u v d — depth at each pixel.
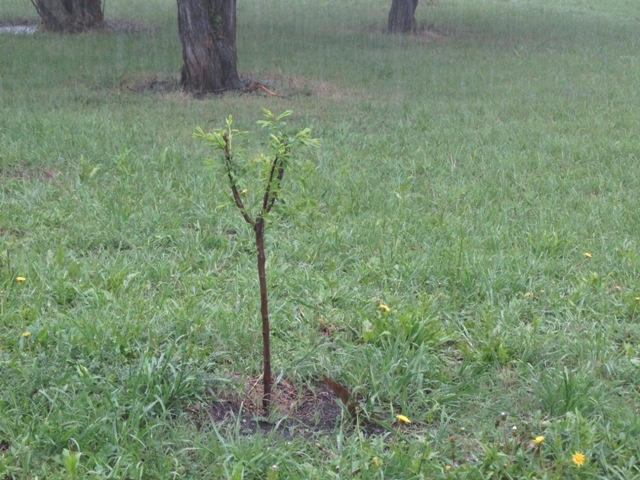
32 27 14.98
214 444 3.07
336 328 3.97
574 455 2.91
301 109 8.60
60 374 3.41
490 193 5.89
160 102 8.73
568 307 4.16
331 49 12.84
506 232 5.05
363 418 3.32
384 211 5.43
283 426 3.30
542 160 6.79
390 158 6.73
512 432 3.19
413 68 11.45
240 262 4.59
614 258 4.78
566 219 5.37
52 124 7.26
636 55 13.50
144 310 3.98
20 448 2.98
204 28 9.42
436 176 6.32
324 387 3.54
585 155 7.00
